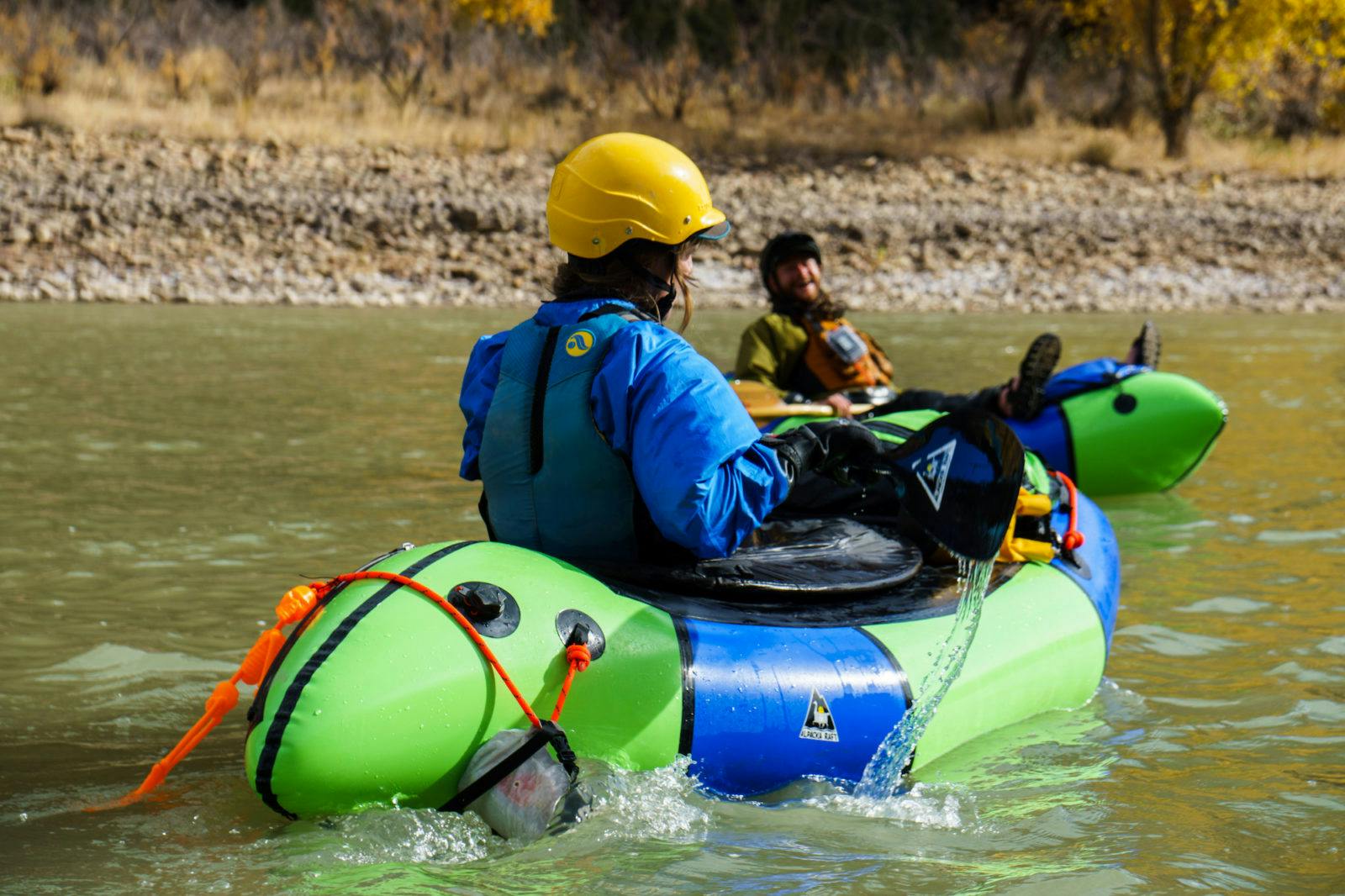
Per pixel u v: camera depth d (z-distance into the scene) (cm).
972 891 282
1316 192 2092
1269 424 898
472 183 1906
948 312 1597
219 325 1363
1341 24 2292
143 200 1752
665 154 338
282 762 286
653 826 301
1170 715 398
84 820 314
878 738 332
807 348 714
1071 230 1884
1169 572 560
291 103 2202
